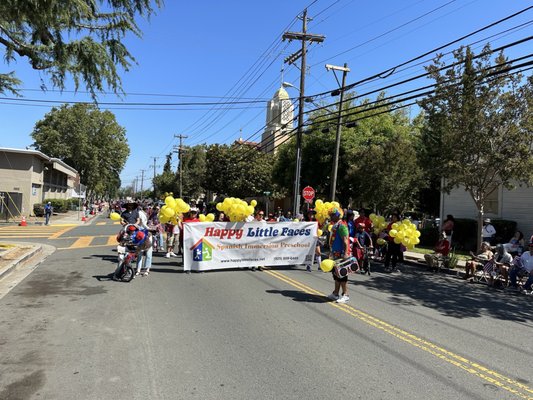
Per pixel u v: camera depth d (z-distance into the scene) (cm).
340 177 2767
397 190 2248
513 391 436
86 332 587
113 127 6725
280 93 5919
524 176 1313
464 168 1364
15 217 3422
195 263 1130
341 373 465
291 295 864
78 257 1361
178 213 1394
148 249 1061
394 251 1309
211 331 603
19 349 518
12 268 1079
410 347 564
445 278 1229
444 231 1412
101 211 6506
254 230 1195
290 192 3475
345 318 698
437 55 1406
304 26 2203
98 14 859
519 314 807
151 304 754
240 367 473
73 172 5803
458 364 508
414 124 3294
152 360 488
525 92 1288
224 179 5134
